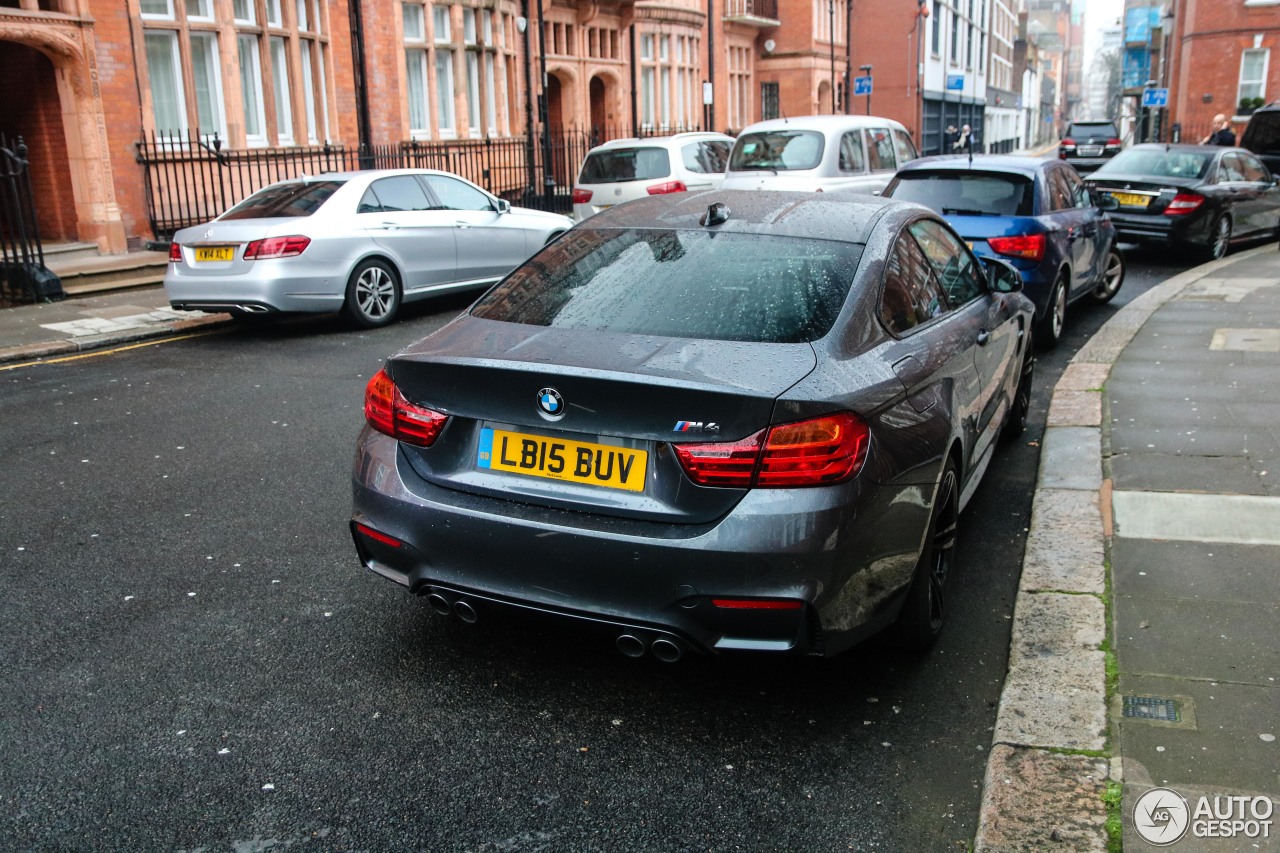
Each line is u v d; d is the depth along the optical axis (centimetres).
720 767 300
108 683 347
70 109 1264
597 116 2611
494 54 2066
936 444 343
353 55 1556
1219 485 506
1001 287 508
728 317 330
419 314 1110
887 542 312
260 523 493
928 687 345
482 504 316
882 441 308
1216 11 3164
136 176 1333
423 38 1881
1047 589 400
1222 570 412
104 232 1295
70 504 520
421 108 1916
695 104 3038
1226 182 1446
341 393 750
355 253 990
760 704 335
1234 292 1089
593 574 300
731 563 286
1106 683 332
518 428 314
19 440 632
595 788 291
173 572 437
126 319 1027
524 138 2203
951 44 5297
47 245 1288
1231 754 292
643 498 298
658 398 289
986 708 331
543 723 324
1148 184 1388
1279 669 337
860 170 1342
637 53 2467
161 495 533
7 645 373
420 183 1080
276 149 1500
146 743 312
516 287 380
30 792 288
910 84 4531
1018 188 870
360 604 407
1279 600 385
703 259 365
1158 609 381
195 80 1426
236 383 785
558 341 326
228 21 1423
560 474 308
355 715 328
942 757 305
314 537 476
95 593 416
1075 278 932
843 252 365
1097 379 729
